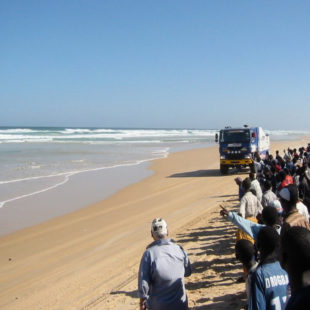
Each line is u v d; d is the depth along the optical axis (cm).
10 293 822
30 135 9050
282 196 475
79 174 2733
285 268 239
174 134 13062
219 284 725
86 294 767
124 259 970
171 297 421
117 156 4194
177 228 1238
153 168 3145
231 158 2623
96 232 1280
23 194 1983
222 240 1041
